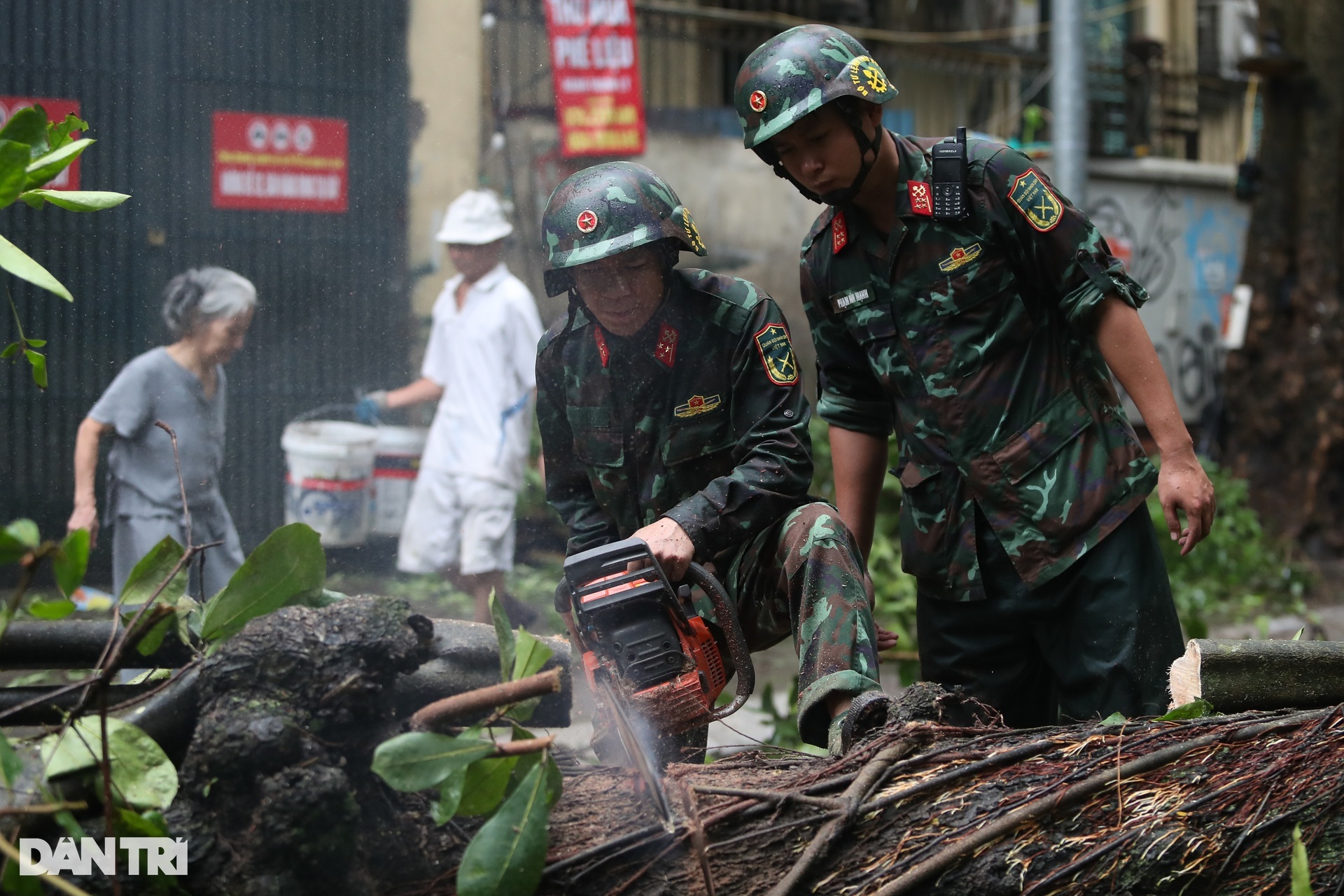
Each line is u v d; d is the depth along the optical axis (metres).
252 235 7.28
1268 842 1.84
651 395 2.82
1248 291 10.68
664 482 2.86
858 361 3.28
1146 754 1.95
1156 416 2.90
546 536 7.93
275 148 7.34
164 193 7.08
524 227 8.51
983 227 2.95
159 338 7.03
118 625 2.00
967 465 3.03
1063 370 3.02
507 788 1.89
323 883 1.74
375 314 7.56
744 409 2.78
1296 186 10.73
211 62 7.17
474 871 1.71
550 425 2.97
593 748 2.51
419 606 6.36
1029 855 1.83
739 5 10.54
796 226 10.25
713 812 1.90
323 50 7.45
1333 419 10.55
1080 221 2.88
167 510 4.55
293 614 1.85
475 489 5.92
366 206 7.60
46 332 6.76
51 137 2.14
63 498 6.80
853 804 1.86
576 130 8.53
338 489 6.23
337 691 1.78
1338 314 10.60
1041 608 3.05
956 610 3.21
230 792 1.76
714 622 2.70
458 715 1.86
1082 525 2.95
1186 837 1.83
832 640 2.40
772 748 2.35
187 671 1.92
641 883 1.84
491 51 8.34
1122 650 2.93
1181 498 2.88
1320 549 10.55
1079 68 6.85
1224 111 15.14
